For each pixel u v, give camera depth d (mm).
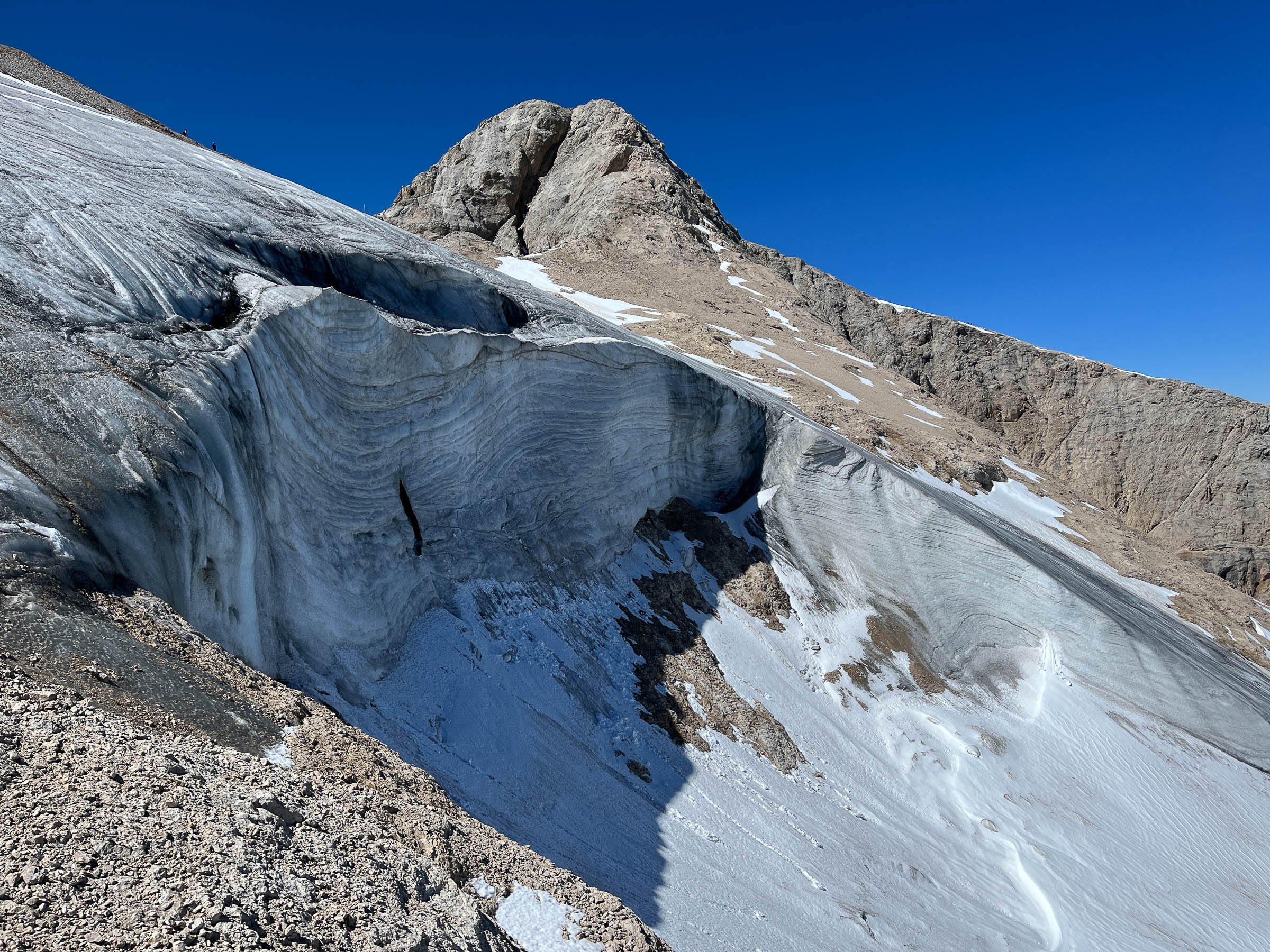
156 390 8430
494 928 5629
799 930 10375
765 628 19234
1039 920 13945
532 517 15898
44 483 6738
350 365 11602
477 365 14430
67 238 9828
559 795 11047
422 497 13141
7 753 4367
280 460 10055
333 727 7152
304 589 10039
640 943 6320
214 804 4781
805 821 13633
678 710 14758
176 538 7703
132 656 6012
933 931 12109
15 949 3248
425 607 12430
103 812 4254
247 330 10109
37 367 7719
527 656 13297
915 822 15602
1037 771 18641
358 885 4828
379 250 15102
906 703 19328
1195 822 18594
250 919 3975
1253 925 15922
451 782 9898
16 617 5551
